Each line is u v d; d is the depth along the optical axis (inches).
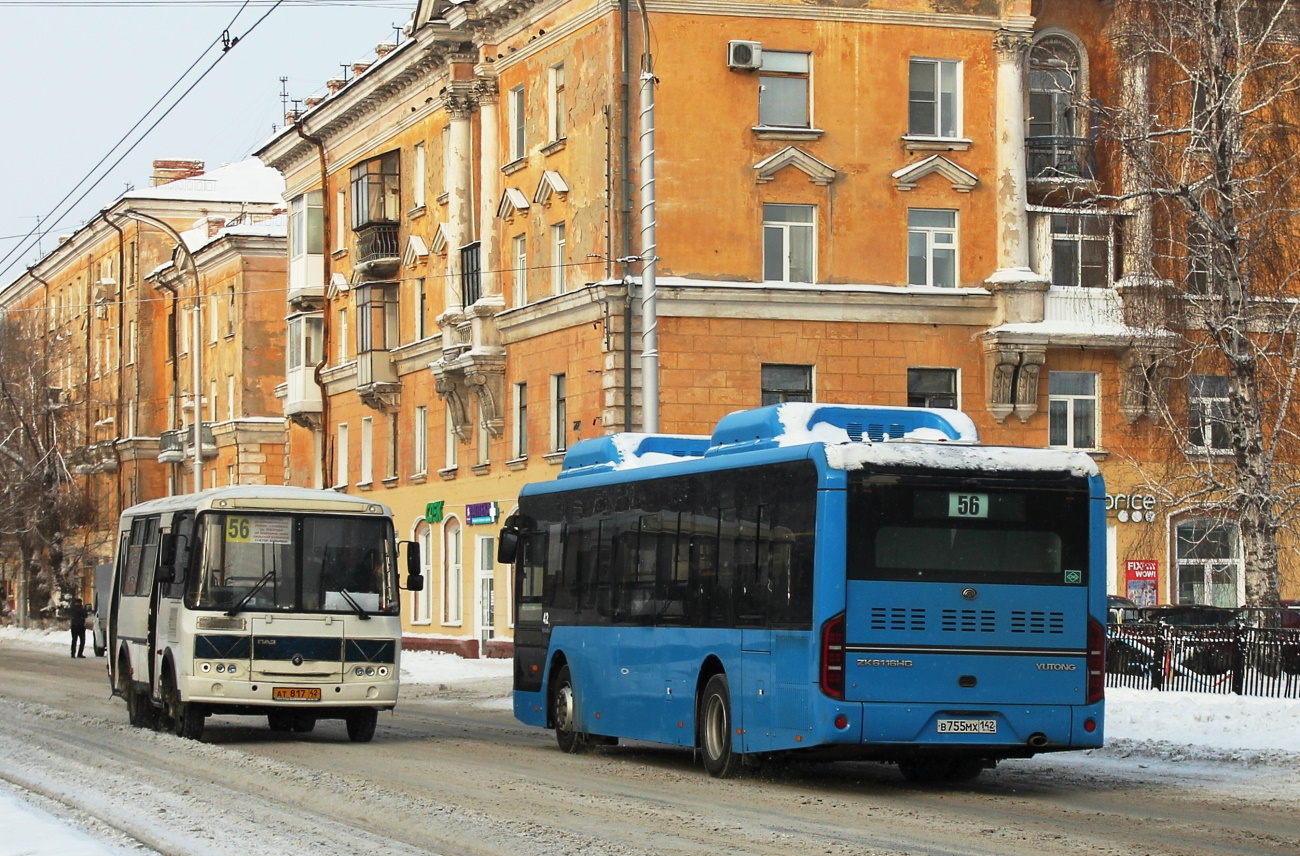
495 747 893.8
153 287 3356.3
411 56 2034.9
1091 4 1728.6
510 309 1820.9
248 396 2881.4
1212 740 859.4
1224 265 1312.7
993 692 658.2
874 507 654.5
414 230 2128.4
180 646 889.5
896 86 1668.3
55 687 1454.2
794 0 1649.9
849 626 648.4
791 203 1647.4
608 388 1614.2
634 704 804.0
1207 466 1439.5
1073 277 1699.1
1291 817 589.9
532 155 1790.1
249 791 652.1
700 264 1622.8
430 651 2055.9
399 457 2180.1
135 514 1062.4
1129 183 1417.3
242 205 3422.7
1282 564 1668.3
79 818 567.8
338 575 908.6
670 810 592.7
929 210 1678.2
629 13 1628.9
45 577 3120.1
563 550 902.4
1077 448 1689.2
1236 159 1320.1
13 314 3260.3
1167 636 1173.7
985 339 1665.8
